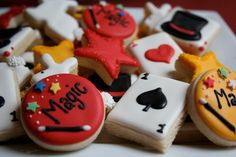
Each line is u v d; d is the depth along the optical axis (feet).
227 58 1.63
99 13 1.63
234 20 2.27
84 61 1.42
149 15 1.77
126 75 1.45
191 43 1.58
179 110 1.23
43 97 1.20
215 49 1.67
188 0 2.39
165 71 1.46
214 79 1.28
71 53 1.47
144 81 1.31
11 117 1.20
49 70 1.33
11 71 1.32
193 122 1.26
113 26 1.58
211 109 1.21
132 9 1.92
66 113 1.17
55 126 1.15
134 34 1.63
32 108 1.17
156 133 1.17
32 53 1.55
